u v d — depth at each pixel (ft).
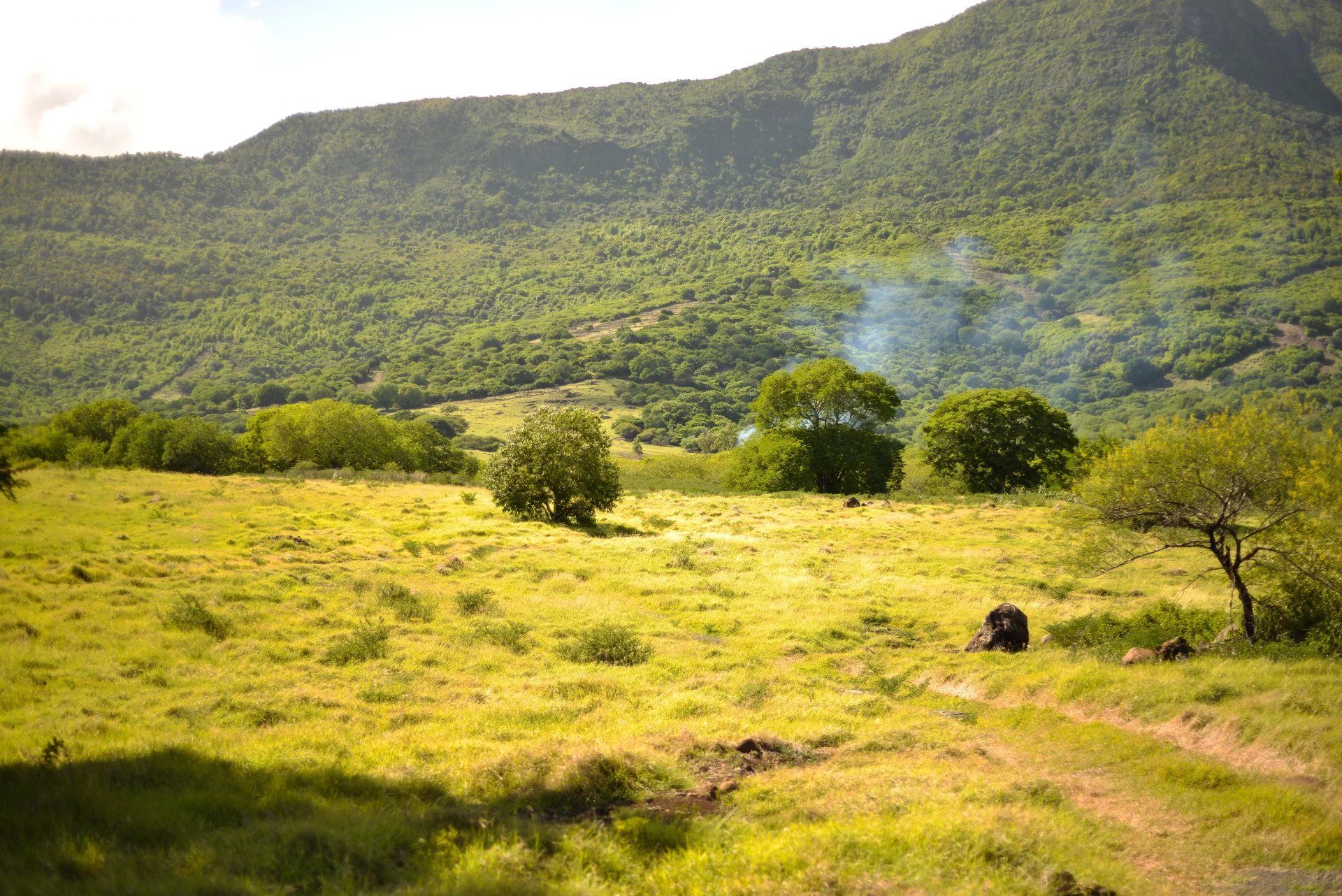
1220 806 32.68
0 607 64.54
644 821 29.99
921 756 40.63
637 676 59.67
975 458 224.12
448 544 114.21
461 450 335.88
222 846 26.27
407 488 183.11
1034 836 28.19
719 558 112.06
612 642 65.41
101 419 268.41
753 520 155.22
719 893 24.16
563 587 92.22
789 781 35.86
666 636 74.28
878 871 24.88
